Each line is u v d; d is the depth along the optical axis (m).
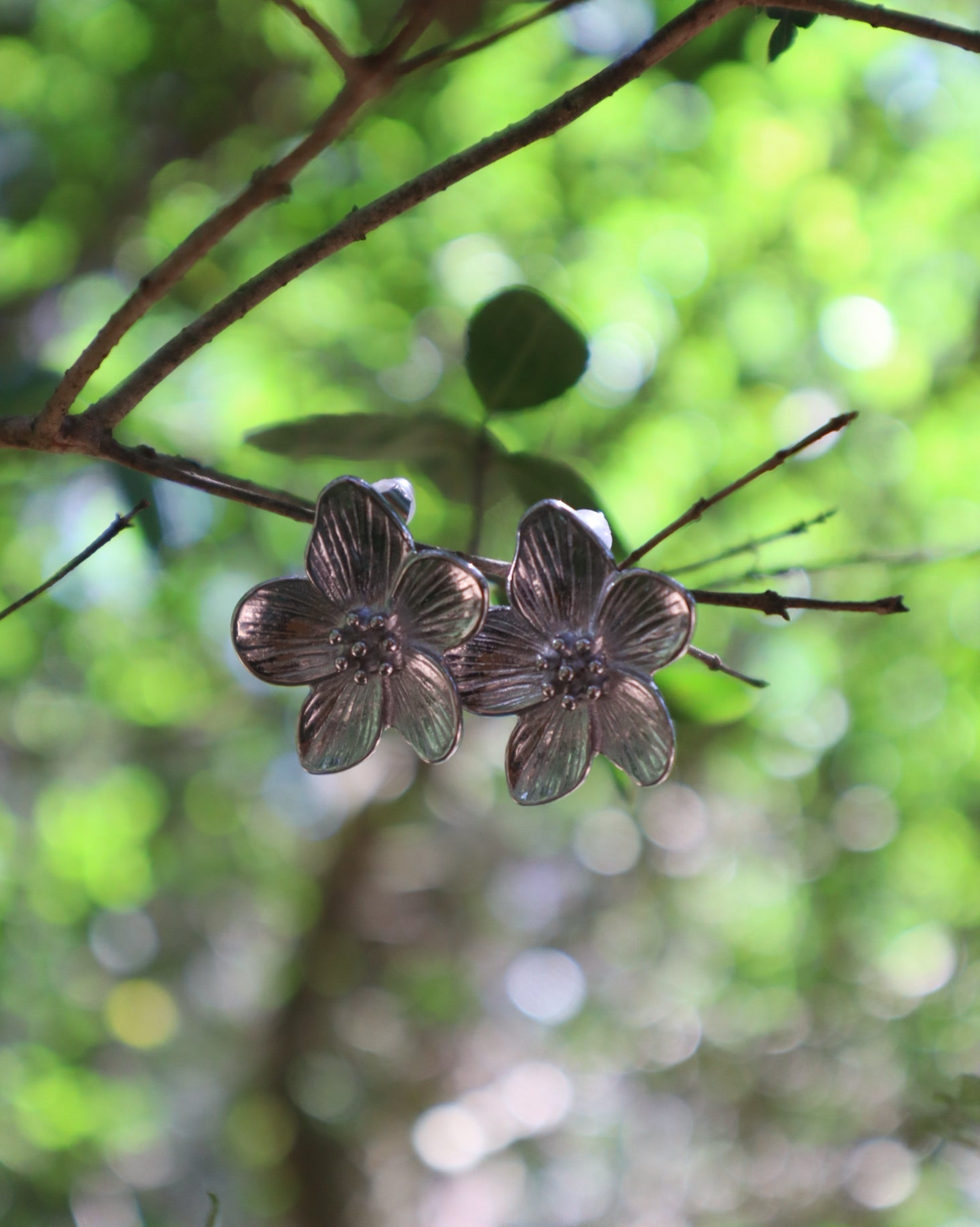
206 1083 1.89
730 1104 1.79
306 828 1.91
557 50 1.16
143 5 1.16
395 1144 1.91
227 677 1.50
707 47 1.05
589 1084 2.02
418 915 1.94
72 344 1.14
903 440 1.40
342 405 1.26
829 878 1.71
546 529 0.37
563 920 2.04
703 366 1.36
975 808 1.60
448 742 0.37
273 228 1.17
